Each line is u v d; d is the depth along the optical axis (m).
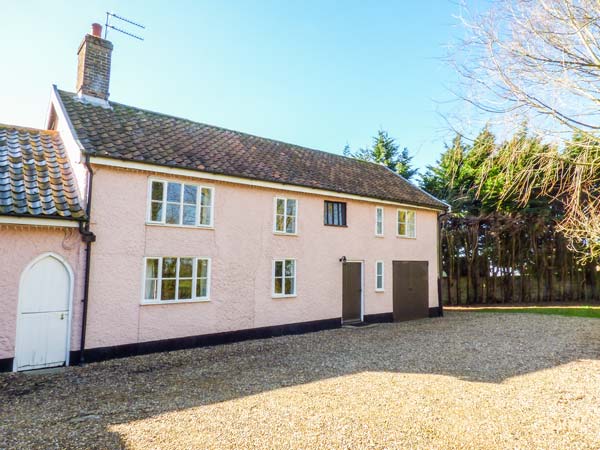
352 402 6.10
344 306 14.30
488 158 4.64
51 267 8.34
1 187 8.08
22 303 7.95
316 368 8.25
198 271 10.62
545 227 22.00
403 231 16.73
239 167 11.60
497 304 22.17
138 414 5.57
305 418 5.42
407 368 8.25
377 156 33.28
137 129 10.98
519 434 4.92
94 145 9.05
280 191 12.55
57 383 7.12
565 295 23.45
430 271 17.55
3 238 7.79
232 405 5.95
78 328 8.53
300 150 16.28
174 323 9.96
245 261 11.52
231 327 11.07
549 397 6.37
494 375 7.71
